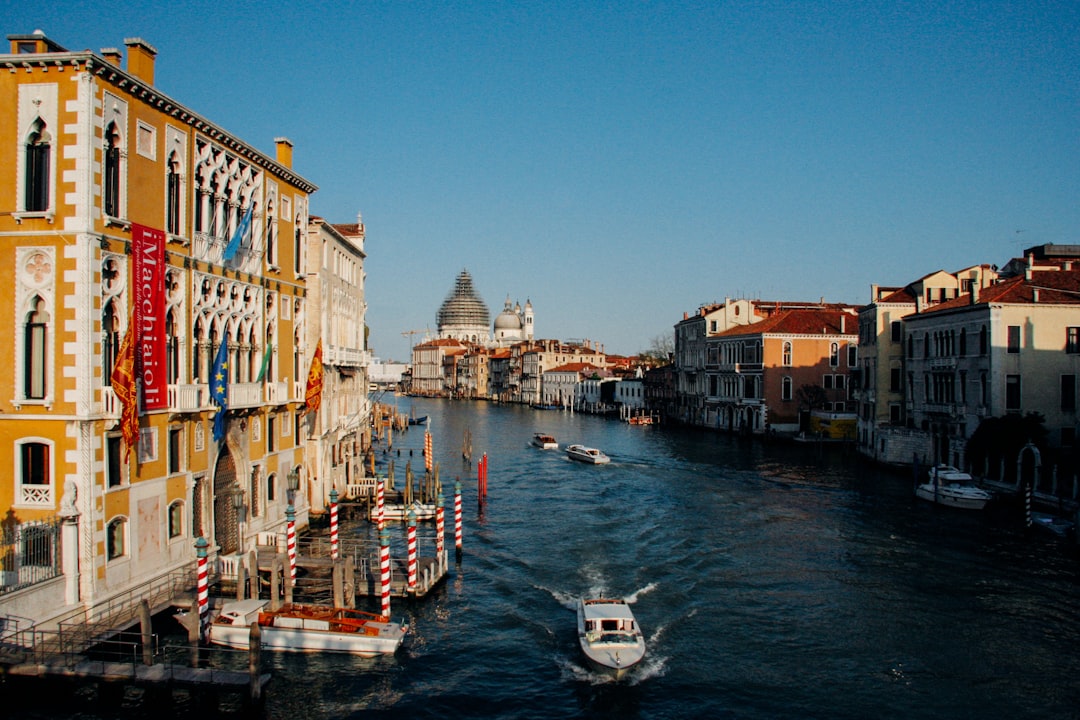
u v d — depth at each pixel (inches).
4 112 794.2
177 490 944.3
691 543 1374.3
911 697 809.5
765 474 2117.4
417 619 1015.6
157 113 904.9
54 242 788.6
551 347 6289.4
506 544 1381.6
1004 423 1656.0
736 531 1456.7
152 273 882.1
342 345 1803.6
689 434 3353.8
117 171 839.7
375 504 1514.5
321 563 1019.3
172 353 953.5
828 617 1013.8
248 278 1137.4
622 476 2150.6
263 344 1196.5
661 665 882.1
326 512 1454.2
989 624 986.1
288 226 1291.8
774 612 1032.8
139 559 873.5
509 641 946.1
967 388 1817.2
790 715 778.2
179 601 867.4
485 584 1155.9
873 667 874.1
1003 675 853.8
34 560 773.9
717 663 887.1
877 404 2226.9
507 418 4741.6
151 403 878.4
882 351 2220.7
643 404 4473.4
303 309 1359.5
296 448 1341.0
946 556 1264.8
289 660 877.2
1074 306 1726.1
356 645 891.4
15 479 797.2
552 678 852.6
